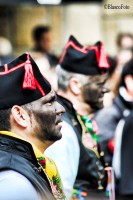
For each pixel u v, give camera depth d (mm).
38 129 3873
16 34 12656
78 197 5191
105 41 14312
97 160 5367
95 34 14156
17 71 3855
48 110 3896
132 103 7258
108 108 7004
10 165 3617
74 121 5254
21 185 3541
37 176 3705
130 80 7379
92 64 5574
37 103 3871
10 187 3518
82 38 14039
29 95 3850
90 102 5582
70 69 5578
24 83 3826
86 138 5293
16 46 12633
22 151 3760
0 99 3807
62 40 13562
